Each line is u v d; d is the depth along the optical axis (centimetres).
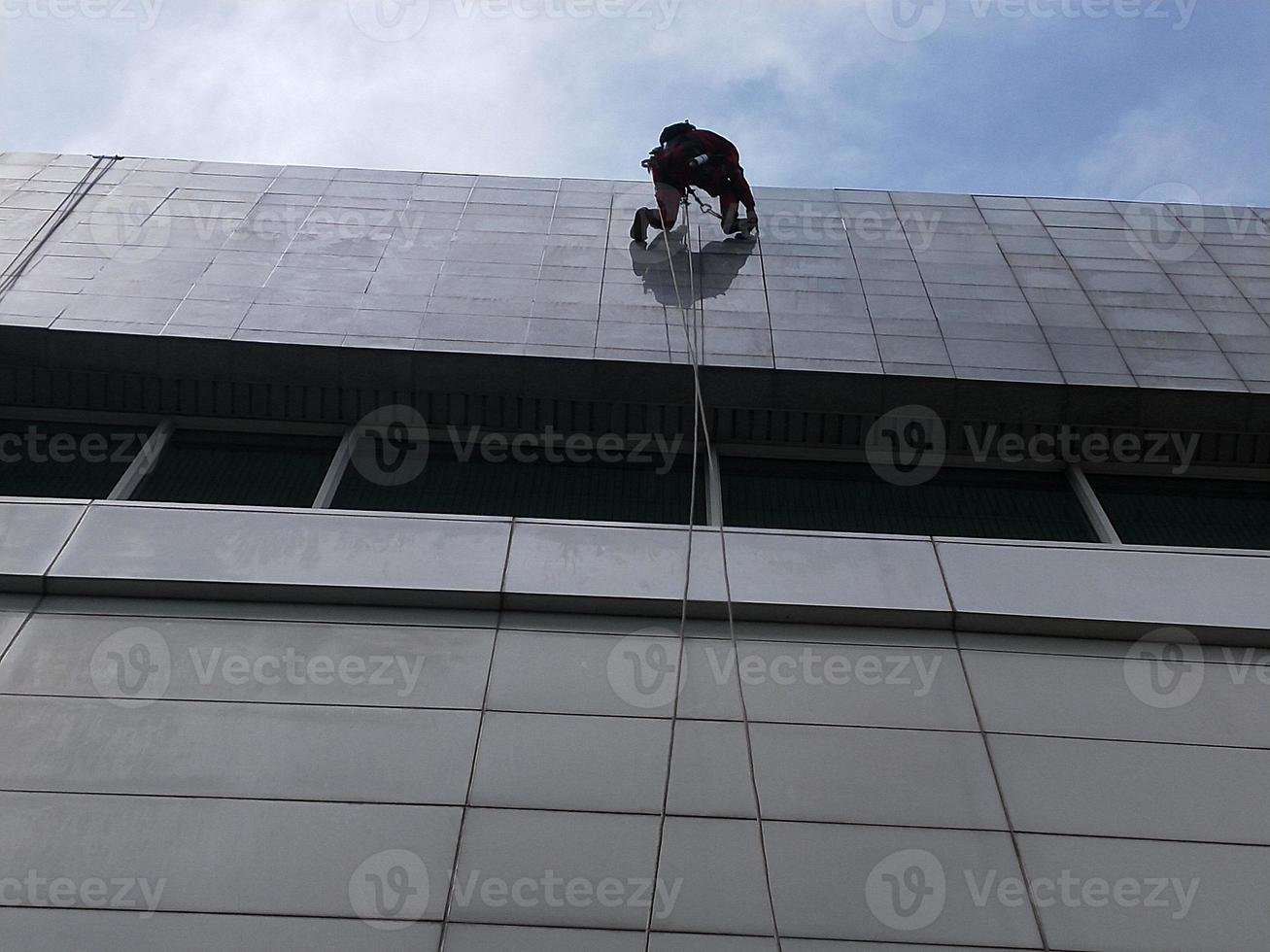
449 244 913
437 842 496
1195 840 513
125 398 784
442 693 572
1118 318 847
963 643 620
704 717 563
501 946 455
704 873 487
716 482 764
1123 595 646
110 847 490
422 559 648
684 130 961
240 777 523
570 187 1027
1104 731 568
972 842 507
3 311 782
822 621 627
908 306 851
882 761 544
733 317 831
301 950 451
